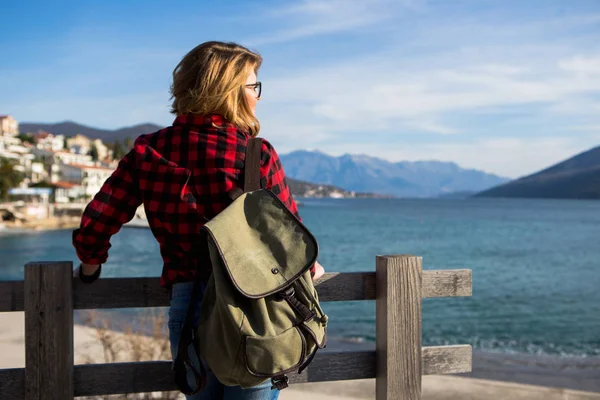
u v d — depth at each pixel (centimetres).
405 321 274
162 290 251
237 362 168
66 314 240
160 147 193
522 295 2067
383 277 274
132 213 201
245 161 190
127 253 4203
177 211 188
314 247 178
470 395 770
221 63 193
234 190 187
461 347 286
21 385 241
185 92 198
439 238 5388
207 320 177
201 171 188
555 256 3697
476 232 6353
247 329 165
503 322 1572
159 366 252
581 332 1445
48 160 12388
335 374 278
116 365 249
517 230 6819
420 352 276
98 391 247
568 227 7625
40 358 238
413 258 274
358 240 5075
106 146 18275
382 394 277
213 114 194
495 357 1157
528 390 805
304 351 169
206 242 183
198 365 185
